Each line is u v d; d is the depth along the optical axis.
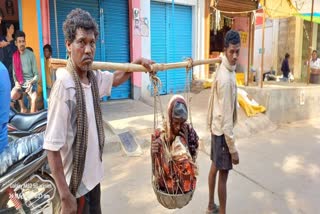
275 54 13.55
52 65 1.88
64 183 1.67
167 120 2.26
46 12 6.48
